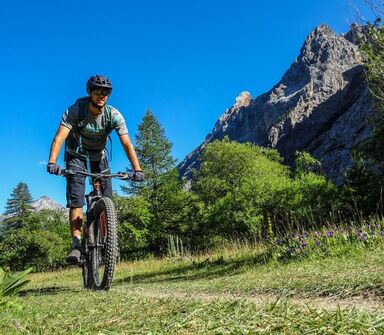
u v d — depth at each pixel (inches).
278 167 2412.6
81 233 182.5
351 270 146.8
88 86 173.0
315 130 4242.1
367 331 47.8
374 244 276.4
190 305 76.9
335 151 3368.6
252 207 1395.2
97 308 93.7
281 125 4485.7
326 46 5344.5
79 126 175.9
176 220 1964.8
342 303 93.1
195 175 2322.8
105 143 185.2
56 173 173.3
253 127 5999.0
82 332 61.7
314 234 361.4
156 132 2034.9
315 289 116.0
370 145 975.0
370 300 92.7
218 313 63.9
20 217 2593.5
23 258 1797.5
